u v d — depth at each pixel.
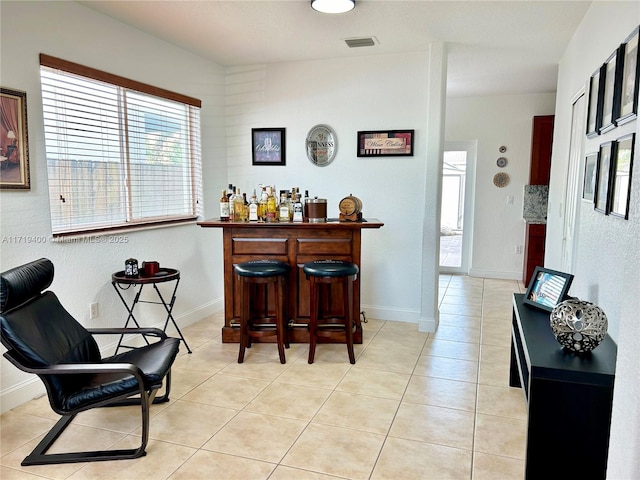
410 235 4.39
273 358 3.52
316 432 2.48
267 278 3.33
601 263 2.34
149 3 3.04
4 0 2.60
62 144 3.05
